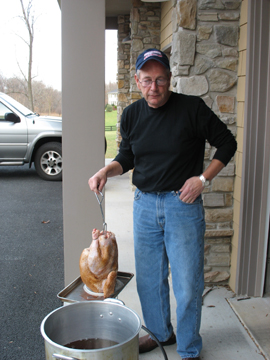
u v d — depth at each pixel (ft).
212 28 9.22
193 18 9.14
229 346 7.74
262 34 8.45
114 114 101.09
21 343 8.17
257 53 8.52
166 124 6.31
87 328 5.22
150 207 6.67
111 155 36.22
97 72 8.71
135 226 7.00
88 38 8.58
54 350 4.25
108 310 5.16
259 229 9.29
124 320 5.08
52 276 11.68
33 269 12.21
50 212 18.69
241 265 9.52
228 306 9.24
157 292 7.18
